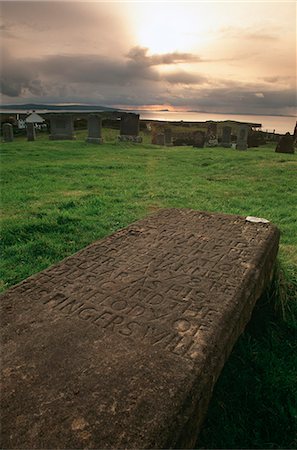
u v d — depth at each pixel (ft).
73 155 44.75
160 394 4.47
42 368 4.91
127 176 30.04
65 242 14.10
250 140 81.00
